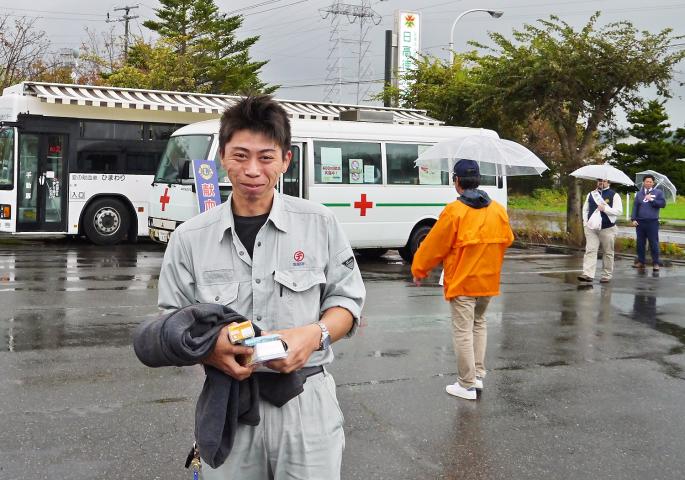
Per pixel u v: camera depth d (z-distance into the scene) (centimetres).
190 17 3481
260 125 249
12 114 1531
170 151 1422
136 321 838
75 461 455
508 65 2011
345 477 447
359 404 582
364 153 1420
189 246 255
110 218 1614
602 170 1248
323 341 249
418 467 466
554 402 607
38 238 1767
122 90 1684
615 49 1905
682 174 3888
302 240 257
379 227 1429
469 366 601
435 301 1038
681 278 1355
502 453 494
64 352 699
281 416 249
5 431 498
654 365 732
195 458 270
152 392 589
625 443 520
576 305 1047
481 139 796
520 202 3039
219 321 233
